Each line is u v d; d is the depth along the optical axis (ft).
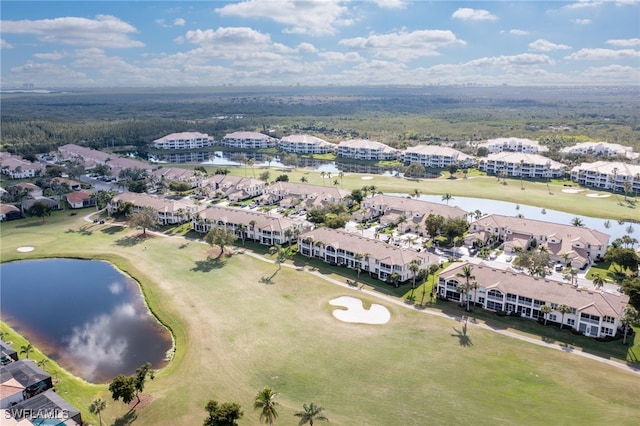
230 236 526.98
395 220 628.69
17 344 359.46
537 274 446.19
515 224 562.66
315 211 628.28
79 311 415.03
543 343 347.77
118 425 266.57
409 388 295.07
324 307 406.00
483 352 336.29
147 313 409.08
